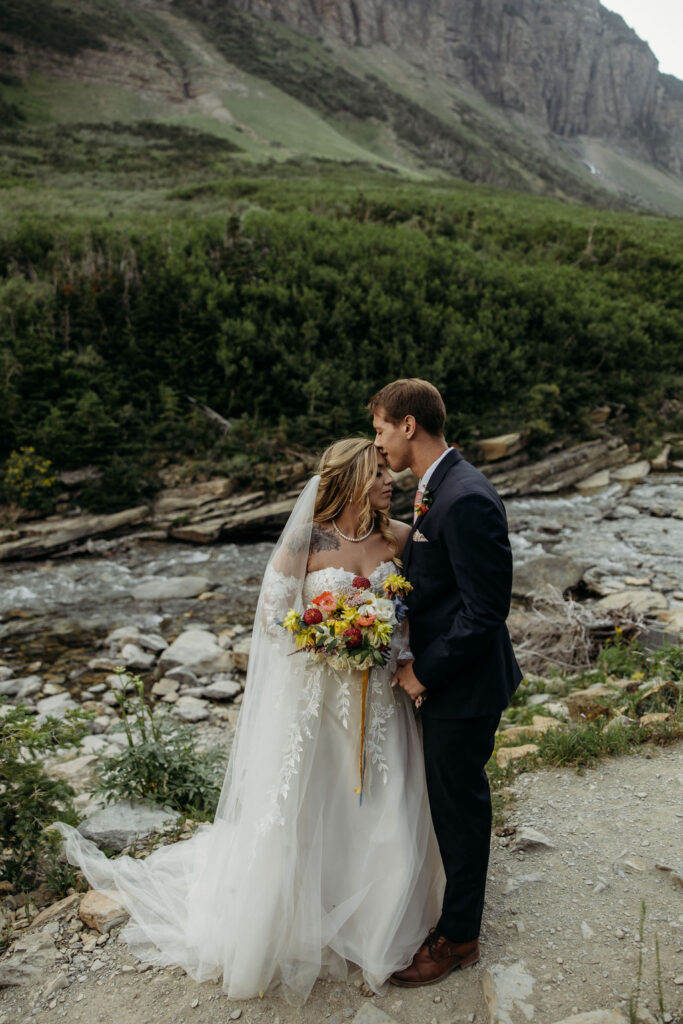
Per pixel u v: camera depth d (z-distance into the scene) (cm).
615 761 371
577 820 320
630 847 298
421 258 1920
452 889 231
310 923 231
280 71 12069
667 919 256
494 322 1727
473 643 210
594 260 2498
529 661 646
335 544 242
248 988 229
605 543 1102
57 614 842
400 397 232
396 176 6500
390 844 233
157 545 1102
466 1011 222
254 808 237
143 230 1972
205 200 3431
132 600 890
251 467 1232
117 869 299
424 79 16250
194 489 1190
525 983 228
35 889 307
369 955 231
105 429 1209
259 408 1362
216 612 855
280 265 1700
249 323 1412
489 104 18800
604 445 1574
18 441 1152
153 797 367
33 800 307
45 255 1761
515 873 287
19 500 1102
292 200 3073
